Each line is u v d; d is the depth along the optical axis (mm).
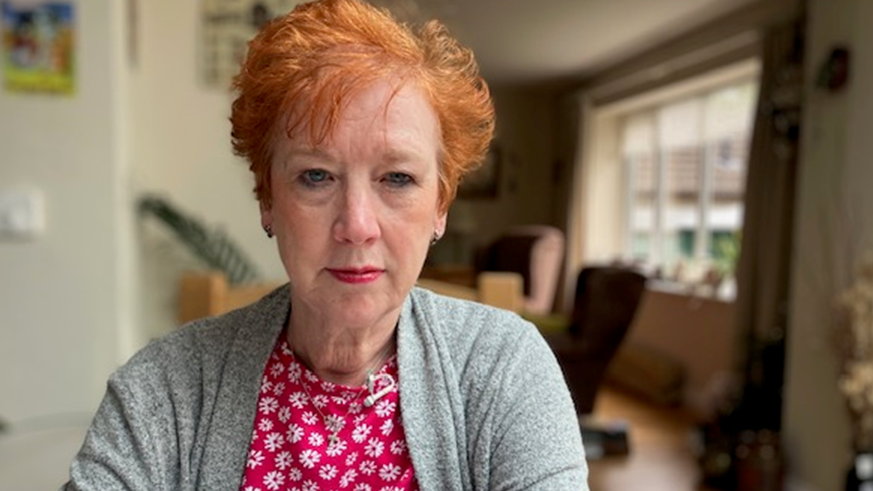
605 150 6016
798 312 2957
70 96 1502
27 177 1499
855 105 2635
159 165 1759
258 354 684
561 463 636
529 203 6918
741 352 3502
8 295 1516
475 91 674
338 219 597
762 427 3203
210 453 661
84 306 1540
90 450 637
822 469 2793
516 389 680
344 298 617
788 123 3182
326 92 577
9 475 1545
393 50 600
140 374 670
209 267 1772
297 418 668
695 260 4844
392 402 679
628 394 4617
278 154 613
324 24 607
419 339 704
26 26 1477
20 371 1533
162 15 1736
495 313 742
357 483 660
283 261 629
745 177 3555
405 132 597
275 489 660
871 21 2561
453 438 671
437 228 681
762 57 3502
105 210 1529
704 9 3918
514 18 4102
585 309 3264
